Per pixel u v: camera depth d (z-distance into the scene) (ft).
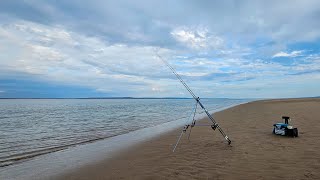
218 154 24.12
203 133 39.11
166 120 73.92
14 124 67.97
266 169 18.75
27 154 30.27
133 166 21.76
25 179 20.03
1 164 25.18
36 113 115.75
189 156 24.06
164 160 23.17
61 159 26.68
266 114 71.41
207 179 17.07
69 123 68.44
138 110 134.51
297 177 16.76
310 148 25.03
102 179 18.70
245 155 23.20
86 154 28.78
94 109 149.28
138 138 39.34
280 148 25.48
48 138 43.47
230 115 74.23
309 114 63.10
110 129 54.19
